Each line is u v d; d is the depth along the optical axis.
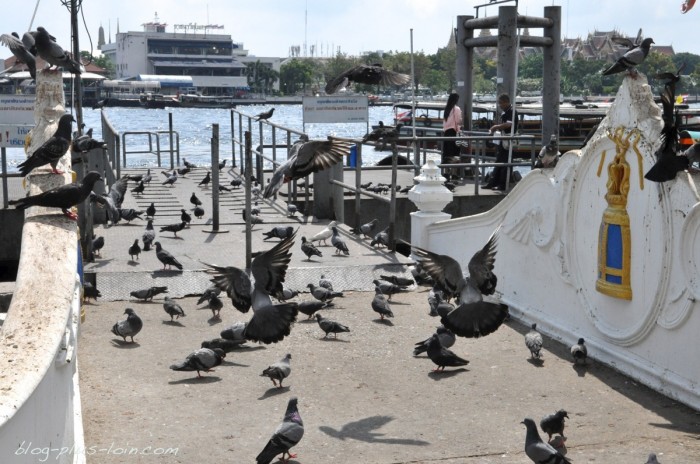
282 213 19.64
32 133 12.28
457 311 7.61
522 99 43.12
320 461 8.00
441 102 39.66
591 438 8.58
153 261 14.59
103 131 25.95
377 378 10.30
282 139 50.53
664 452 8.20
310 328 12.31
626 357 10.51
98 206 17.80
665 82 9.63
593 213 11.20
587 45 79.19
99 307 12.99
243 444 8.34
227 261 14.74
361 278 14.48
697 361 9.36
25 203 8.74
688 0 11.10
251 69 154.12
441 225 15.07
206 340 11.56
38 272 6.86
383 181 23.31
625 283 10.52
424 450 8.25
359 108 19.47
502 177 21.62
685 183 9.45
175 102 105.12
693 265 9.34
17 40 16.20
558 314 12.13
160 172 26.94
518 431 8.74
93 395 9.55
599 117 32.62
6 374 5.06
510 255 13.27
